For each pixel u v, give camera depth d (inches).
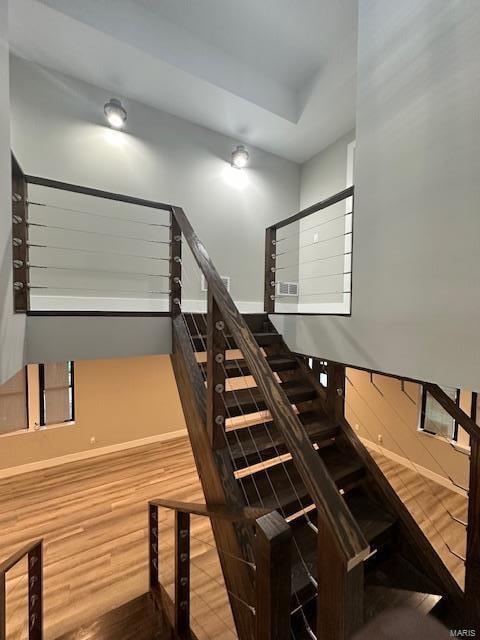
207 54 121.7
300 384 100.7
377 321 71.4
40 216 118.0
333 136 158.1
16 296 64.5
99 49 107.5
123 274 135.0
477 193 51.8
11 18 95.6
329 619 29.3
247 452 67.1
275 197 174.9
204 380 74.5
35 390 164.2
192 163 149.0
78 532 118.7
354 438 91.7
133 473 162.1
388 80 68.0
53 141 118.5
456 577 99.1
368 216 73.7
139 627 78.8
